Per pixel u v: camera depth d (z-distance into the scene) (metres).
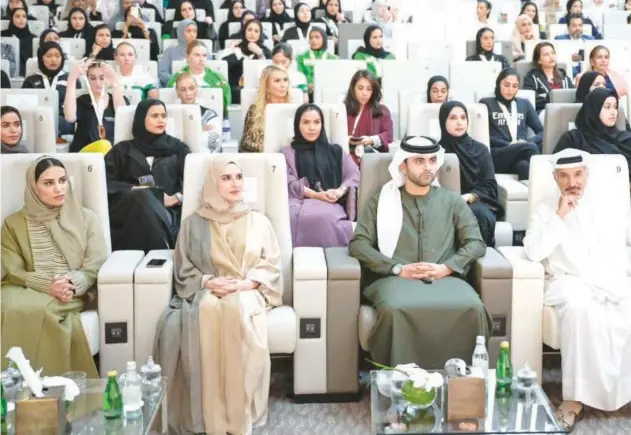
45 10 9.70
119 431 2.45
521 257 3.34
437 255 3.42
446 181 3.71
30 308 3.02
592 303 3.13
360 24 8.46
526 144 5.21
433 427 2.43
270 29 9.30
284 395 3.39
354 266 3.24
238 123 6.78
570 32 9.07
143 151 4.29
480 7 9.66
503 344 2.67
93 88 5.61
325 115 4.54
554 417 2.50
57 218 3.28
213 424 2.98
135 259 3.30
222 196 3.36
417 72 6.63
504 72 5.68
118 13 9.50
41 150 4.56
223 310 3.01
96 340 3.13
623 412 3.24
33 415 2.33
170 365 3.02
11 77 7.75
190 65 6.64
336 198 4.23
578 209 3.42
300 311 3.22
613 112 4.73
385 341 3.12
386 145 5.39
